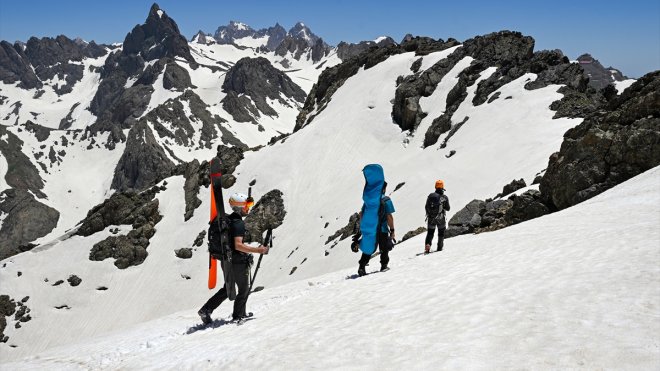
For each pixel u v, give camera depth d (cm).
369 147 10962
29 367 955
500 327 601
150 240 10281
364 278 1284
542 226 1730
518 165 6531
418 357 535
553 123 7412
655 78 2973
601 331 534
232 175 11512
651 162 2564
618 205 1864
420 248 2205
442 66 11275
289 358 605
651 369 423
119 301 9050
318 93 15350
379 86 12681
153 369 710
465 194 6656
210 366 654
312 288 1344
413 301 836
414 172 8594
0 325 8856
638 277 739
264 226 9800
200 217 10575
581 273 834
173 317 1450
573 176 2772
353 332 680
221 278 9006
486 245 1534
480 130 8300
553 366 461
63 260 10062
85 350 1054
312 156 11181
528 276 884
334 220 8981
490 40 10944
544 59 9281
